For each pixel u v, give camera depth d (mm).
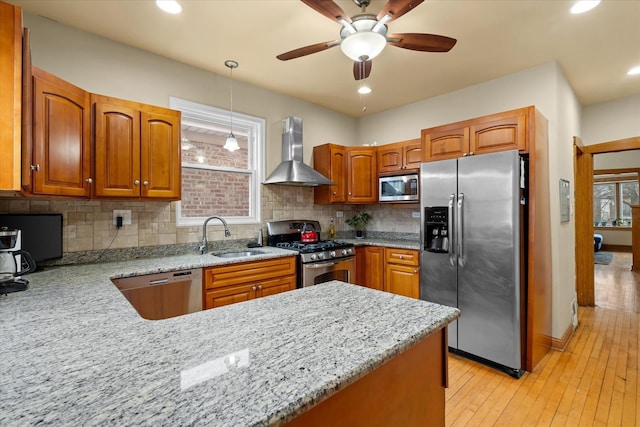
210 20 2270
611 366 2473
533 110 2465
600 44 2566
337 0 2068
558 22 2268
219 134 3672
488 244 2475
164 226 2809
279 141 3717
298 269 3092
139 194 2365
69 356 815
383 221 4379
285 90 3621
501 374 2398
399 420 1008
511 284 2359
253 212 3547
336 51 2723
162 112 2494
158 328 1012
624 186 9125
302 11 2164
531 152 2459
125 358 798
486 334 2498
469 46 2607
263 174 3561
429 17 2211
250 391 641
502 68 3018
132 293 2098
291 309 1195
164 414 563
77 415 562
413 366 1073
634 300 4246
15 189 1426
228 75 3211
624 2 2041
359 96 3814
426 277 2879
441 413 1225
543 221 2660
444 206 2752
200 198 3279
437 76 3201
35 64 2213
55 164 1864
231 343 885
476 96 3418
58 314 1191
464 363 2578
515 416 1908
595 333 3143
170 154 2533
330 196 3885
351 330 983
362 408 870
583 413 1917
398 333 958
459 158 2652
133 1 2062
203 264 2410
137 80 2660
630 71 3049
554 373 2389
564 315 2938
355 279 3584
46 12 2178
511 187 2354
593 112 3916
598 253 8562
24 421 542
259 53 2754
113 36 2484
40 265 2188
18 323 1086
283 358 789
